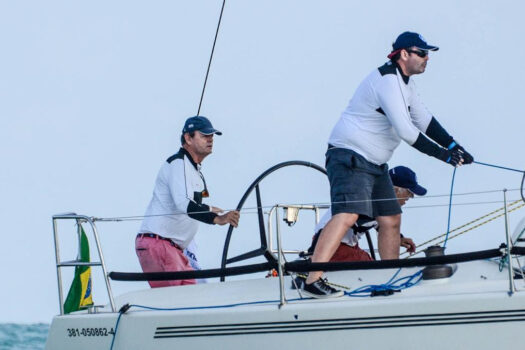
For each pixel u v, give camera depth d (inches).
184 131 861.2
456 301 609.6
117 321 711.7
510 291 601.6
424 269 692.7
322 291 678.5
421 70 740.7
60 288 754.2
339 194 723.4
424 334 615.8
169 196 859.4
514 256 698.2
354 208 717.3
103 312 740.0
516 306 595.8
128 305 717.3
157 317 697.6
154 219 866.8
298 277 719.1
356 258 796.6
